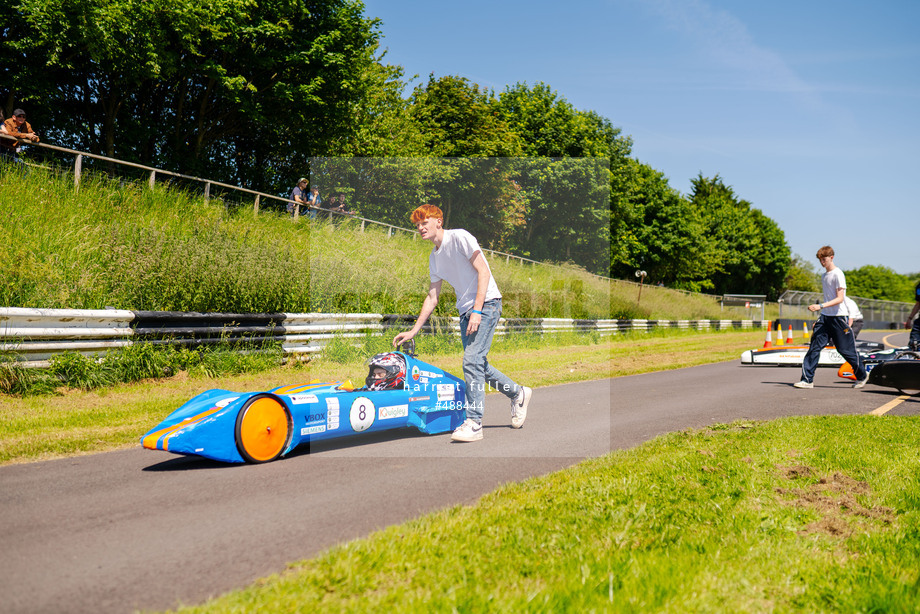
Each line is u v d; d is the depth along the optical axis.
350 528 3.25
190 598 2.42
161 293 9.46
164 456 4.94
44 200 11.85
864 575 2.67
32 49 18.52
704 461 4.64
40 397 6.94
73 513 3.48
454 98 32.22
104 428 5.78
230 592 2.45
